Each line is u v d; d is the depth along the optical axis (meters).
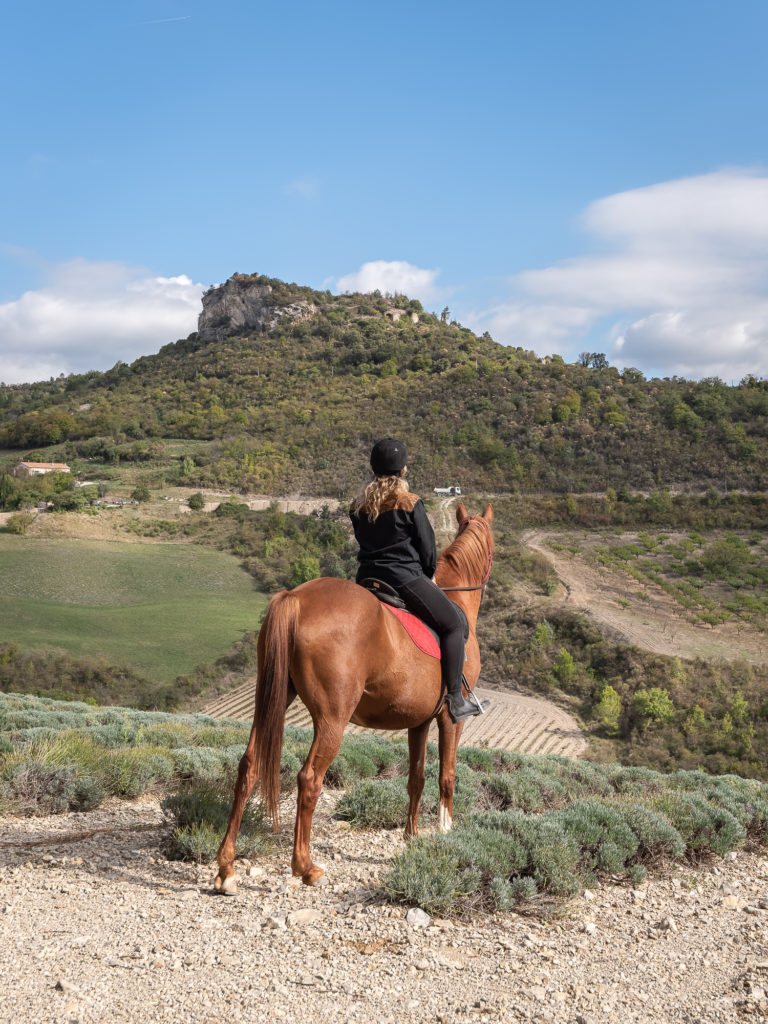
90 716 13.87
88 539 102.38
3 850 5.46
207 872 5.21
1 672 55.88
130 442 165.88
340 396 184.62
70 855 5.42
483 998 3.59
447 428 153.38
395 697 4.98
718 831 7.32
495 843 5.39
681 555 95.88
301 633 4.55
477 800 8.00
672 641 63.78
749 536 105.88
